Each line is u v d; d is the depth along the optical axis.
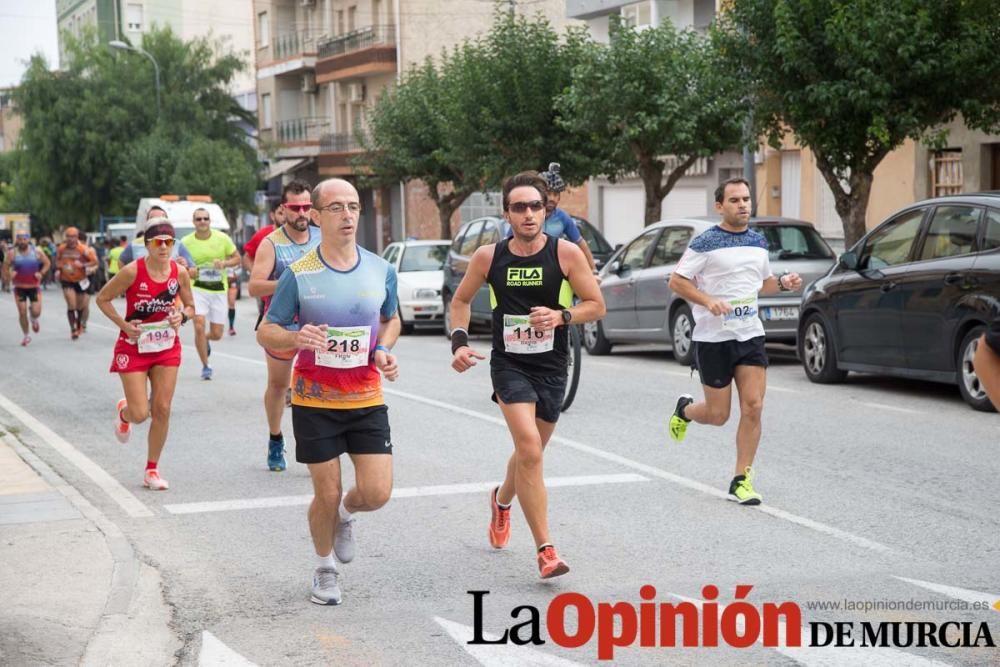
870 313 13.56
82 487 9.53
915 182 25.02
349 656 5.54
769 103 18.86
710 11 32.19
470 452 10.60
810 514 8.06
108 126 55.44
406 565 7.07
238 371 17.38
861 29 17.27
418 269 26.17
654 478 9.32
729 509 8.26
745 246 8.48
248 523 8.25
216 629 5.98
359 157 38.06
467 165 29.28
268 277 9.64
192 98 55.09
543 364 6.76
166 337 9.43
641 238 18.14
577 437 11.14
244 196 51.22
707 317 8.54
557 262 6.71
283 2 58.38
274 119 58.62
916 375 13.05
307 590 6.64
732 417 12.16
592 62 23.69
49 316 32.72
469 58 28.91
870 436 10.93
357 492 6.34
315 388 6.20
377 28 49.62
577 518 8.09
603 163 27.23
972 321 12.16
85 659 5.57
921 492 8.65
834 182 18.89
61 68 57.56
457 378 16.03
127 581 6.73
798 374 15.73
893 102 17.66
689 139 22.75
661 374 15.99
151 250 9.28
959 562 6.84
